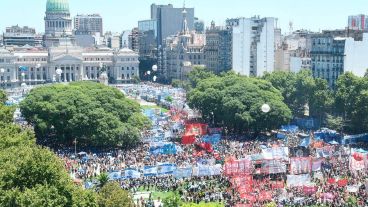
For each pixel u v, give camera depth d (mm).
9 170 80688
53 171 82562
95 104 196750
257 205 120500
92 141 189750
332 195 127938
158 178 146375
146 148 188875
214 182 141875
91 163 164250
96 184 132875
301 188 133500
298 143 191500
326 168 152625
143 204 124125
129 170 146375
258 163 145000
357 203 125062
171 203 115312
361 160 150125
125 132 191375
